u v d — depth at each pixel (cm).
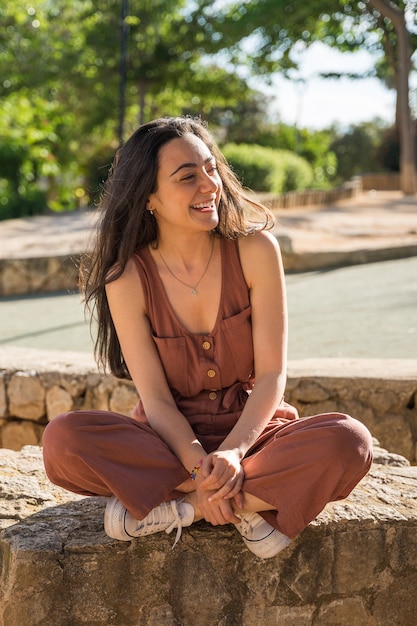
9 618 231
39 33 2230
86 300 262
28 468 294
